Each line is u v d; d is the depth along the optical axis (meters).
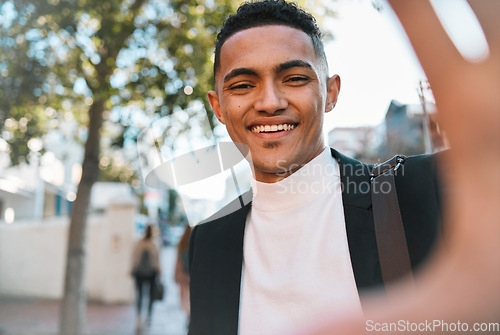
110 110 5.69
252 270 1.09
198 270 1.21
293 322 0.97
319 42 1.03
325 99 1.03
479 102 0.28
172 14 5.02
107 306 8.80
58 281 9.66
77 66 4.83
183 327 7.13
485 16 0.27
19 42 4.52
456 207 0.32
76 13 4.46
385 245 0.88
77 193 5.50
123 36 4.55
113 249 9.23
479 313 0.29
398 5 0.29
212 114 1.83
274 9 0.99
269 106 0.95
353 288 0.94
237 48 0.98
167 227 24.66
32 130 5.44
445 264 0.32
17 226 9.76
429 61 0.28
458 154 0.29
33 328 6.96
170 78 4.81
